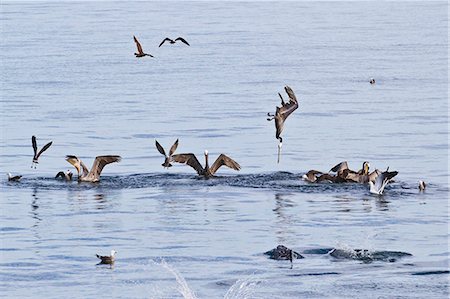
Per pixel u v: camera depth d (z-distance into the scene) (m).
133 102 62.47
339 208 33.56
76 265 26.61
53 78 74.62
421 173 40.22
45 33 112.56
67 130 51.56
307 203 34.31
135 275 25.77
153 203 34.34
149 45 101.94
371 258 27.19
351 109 59.75
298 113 58.25
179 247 28.44
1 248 28.38
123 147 46.66
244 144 47.50
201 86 70.88
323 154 44.88
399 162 42.75
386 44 102.62
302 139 49.00
